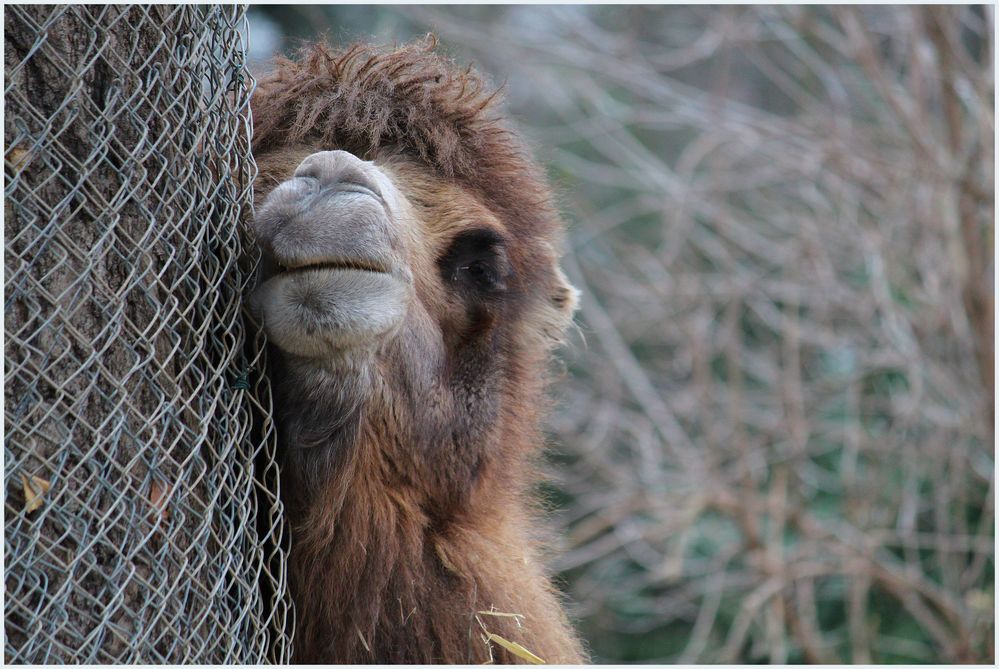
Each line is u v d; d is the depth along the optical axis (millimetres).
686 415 41219
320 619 13797
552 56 43938
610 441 41500
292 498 13117
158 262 11492
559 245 18797
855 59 38062
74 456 10773
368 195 11922
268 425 12359
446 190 15023
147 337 11344
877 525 39312
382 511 13867
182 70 11797
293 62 16172
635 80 39969
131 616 10938
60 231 10680
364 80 15375
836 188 38625
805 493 39812
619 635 43781
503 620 15141
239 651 11773
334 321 11578
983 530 36812
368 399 12648
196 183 11766
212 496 11617
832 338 39625
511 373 16922
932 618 37156
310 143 14766
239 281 12117
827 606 41531
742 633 35406
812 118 39844
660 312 40406
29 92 10805
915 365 35875
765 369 42031
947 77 35125
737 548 37250
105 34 11023
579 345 42031
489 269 15320
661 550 42531
